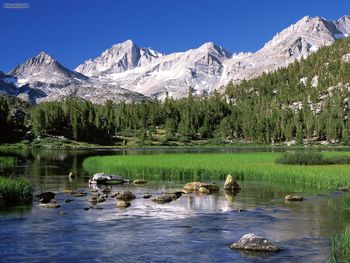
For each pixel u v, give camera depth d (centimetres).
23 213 3244
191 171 6512
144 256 2133
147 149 17538
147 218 3105
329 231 2680
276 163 7412
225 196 4303
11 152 14275
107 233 2616
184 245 2345
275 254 2167
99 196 4169
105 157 9288
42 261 2044
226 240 2456
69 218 3067
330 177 5116
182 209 3509
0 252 2184
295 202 3878
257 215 3234
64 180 5853
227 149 17188
